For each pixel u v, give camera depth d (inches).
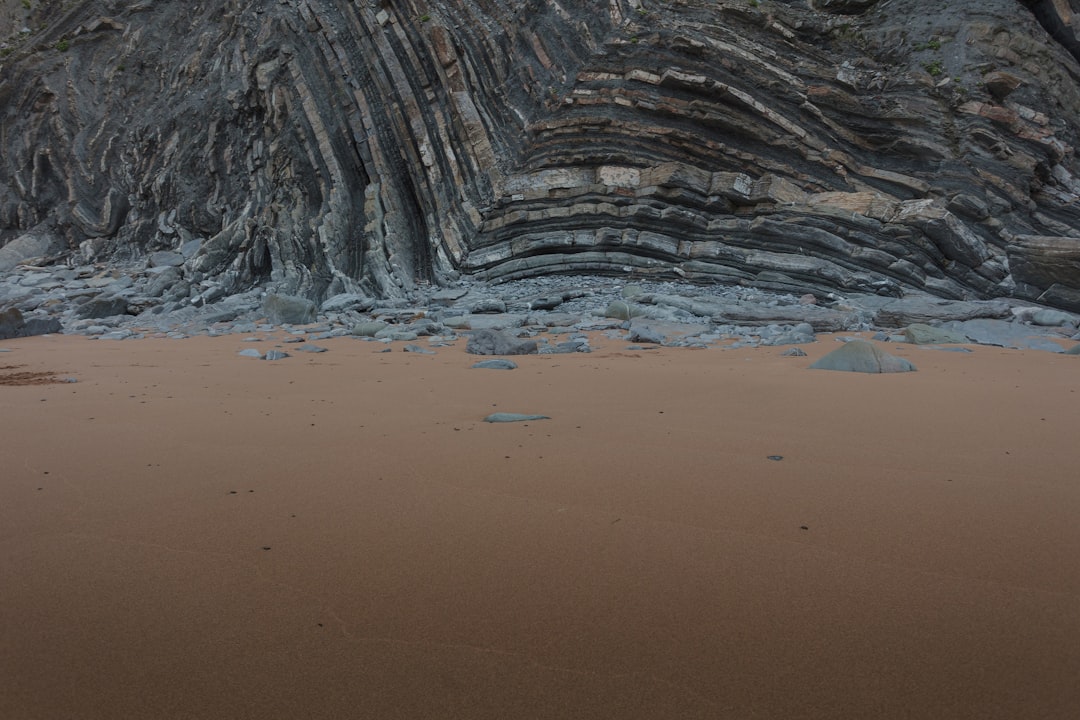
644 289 543.8
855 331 413.4
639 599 74.8
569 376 232.2
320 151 714.2
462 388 209.3
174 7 925.2
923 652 64.4
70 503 106.1
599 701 57.9
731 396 192.5
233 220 765.3
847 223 553.0
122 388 213.8
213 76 827.4
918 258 542.0
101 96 910.4
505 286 591.8
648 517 98.7
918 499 105.8
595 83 614.5
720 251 569.0
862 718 55.4
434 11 691.4
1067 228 562.9
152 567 83.4
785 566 82.7
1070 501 104.6
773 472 120.0
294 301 484.4
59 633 68.5
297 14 764.6
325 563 84.2
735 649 65.2
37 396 198.8
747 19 626.2
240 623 70.4
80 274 743.7
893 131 588.7
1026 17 641.0
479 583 78.8
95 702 58.0
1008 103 599.5
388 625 69.9
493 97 672.4
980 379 224.7
